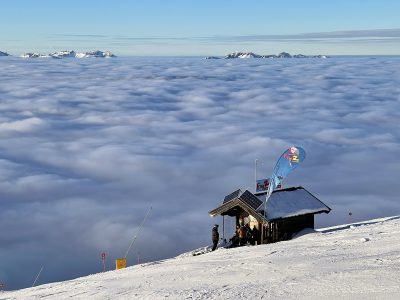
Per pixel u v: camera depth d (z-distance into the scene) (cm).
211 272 1530
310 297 1091
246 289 1241
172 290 1345
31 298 1567
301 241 2178
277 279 1316
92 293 1463
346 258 1512
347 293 1081
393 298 1002
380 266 1311
